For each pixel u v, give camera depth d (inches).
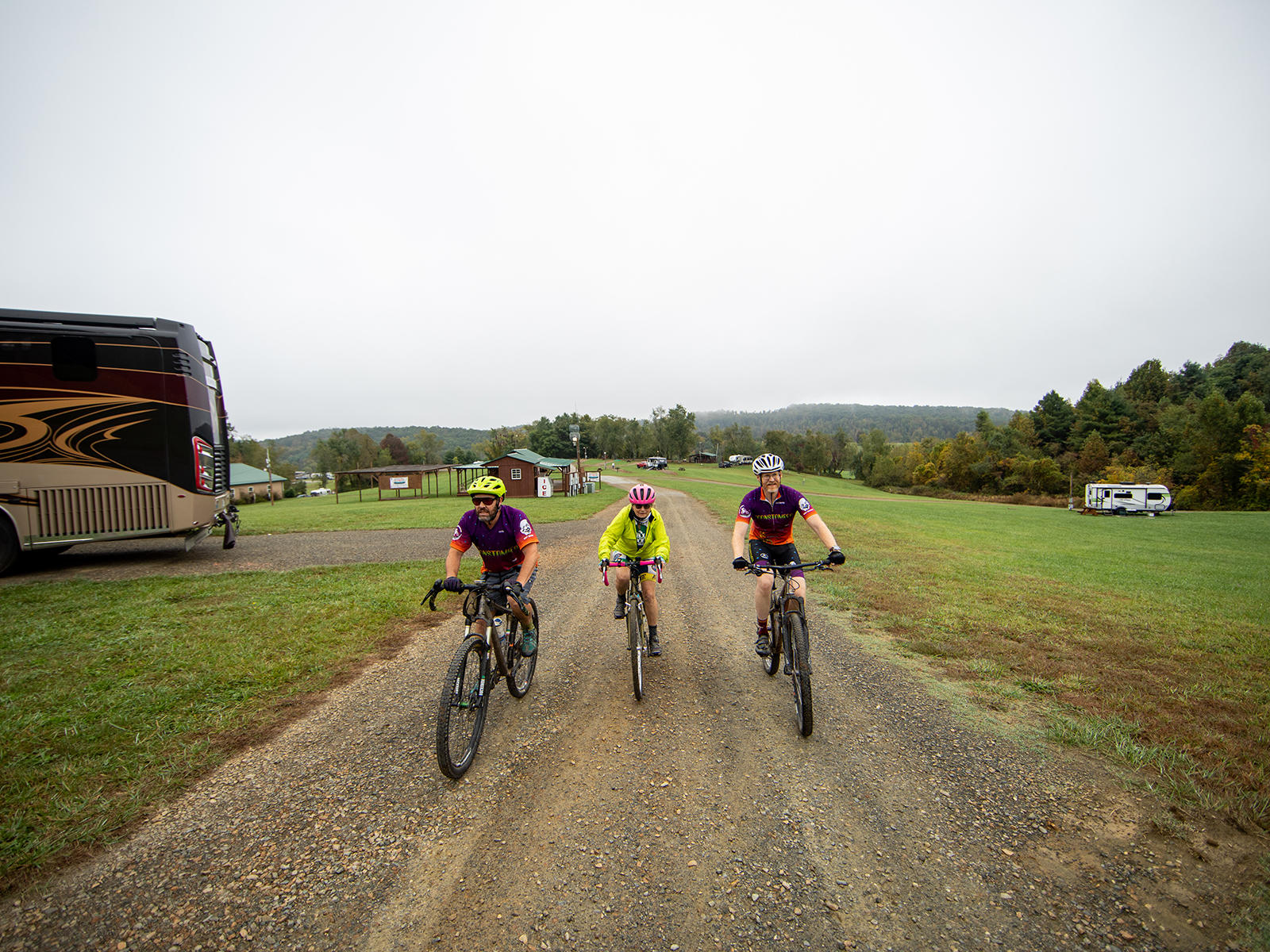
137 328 359.6
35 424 336.8
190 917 85.5
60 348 343.0
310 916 86.4
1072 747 141.4
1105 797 119.3
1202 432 2620.6
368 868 97.0
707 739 145.5
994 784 124.6
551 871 96.7
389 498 1824.6
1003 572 412.2
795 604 161.0
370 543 536.4
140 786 119.8
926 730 151.6
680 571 415.5
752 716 160.4
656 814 113.1
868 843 104.3
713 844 104.0
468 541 162.1
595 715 160.9
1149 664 205.3
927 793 121.2
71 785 118.5
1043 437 3887.8
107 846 100.7
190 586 318.0
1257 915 86.5
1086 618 273.0
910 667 202.7
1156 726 152.2
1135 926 84.7
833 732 150.0
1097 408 3646.7
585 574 389.1
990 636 241.1
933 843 104.6
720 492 1763.0
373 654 211.9
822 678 191.9
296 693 173.0
